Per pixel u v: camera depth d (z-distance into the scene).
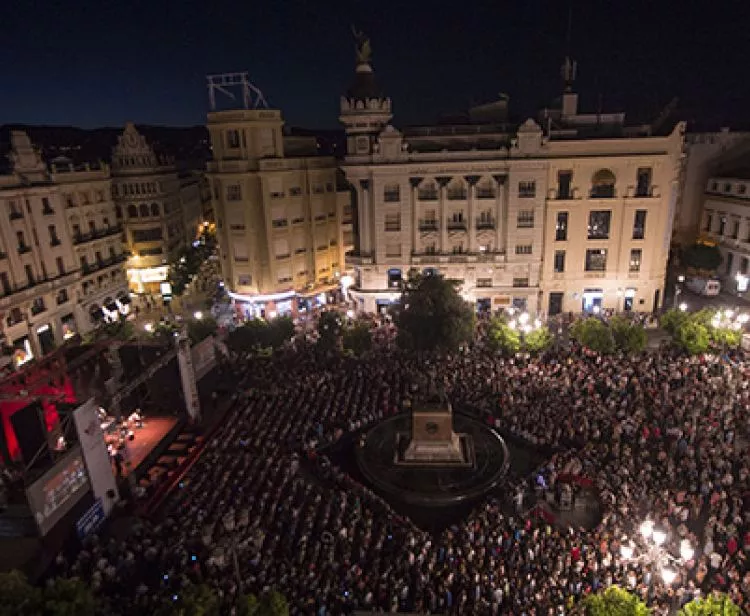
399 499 33.09
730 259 68.12
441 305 44.81
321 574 24.80
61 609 18.25
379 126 58.81
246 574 24.81
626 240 58.59
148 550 26.73
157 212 77.62
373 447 37.41
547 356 45.50
